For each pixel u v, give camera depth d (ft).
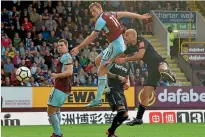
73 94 106.01
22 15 131.13
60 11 135.74
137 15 57.88
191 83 130.62
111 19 53.88
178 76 133.08
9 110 104.99
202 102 113.91
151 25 143.84
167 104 111.75
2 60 117.29
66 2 137.59
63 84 55.67
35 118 100.32
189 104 113.19
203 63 136.36
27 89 106.11
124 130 82.07
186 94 113.09
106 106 106.22
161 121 105.91
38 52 122.42
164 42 140.26
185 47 137.39
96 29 53.88
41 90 106.83
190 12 147.33
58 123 56.80
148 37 142.10
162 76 68.23
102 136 71.51
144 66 120.98
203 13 153.17
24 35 128.88
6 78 111.04
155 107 110.93
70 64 55.01
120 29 54.44
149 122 104.83
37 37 128.06
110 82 56.95
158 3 147.74
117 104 56.65
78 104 106.22
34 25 131.23
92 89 107.04
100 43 129.39
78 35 132.36
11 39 126.21
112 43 54.34
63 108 105.40
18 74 69.05
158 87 111.24
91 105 56.13
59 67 55.77
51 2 136.26
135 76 119.85
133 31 59.88
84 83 119.65
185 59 135.85
